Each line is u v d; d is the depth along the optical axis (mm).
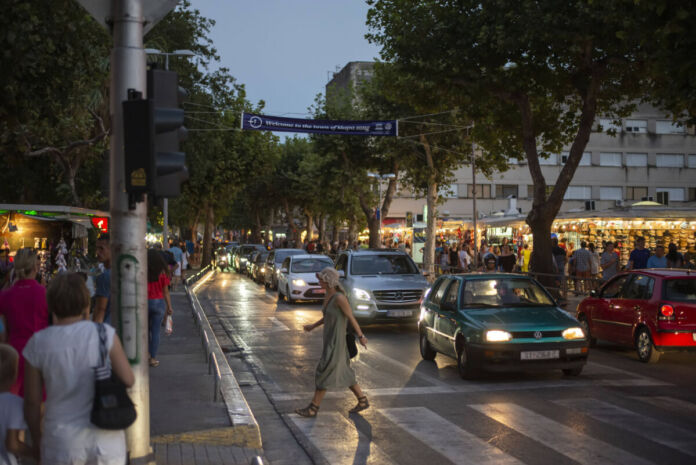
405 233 48469
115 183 4887
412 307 15586
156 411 7465
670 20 9742
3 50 10367
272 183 62781
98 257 8258
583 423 7305
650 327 11102
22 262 5824
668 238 29750
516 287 10875
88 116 22156
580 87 21141
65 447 3369
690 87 10406
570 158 20641
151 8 5004
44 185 29531
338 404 8391
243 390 9383
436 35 20875
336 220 61719
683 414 7695
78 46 12195
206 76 36062
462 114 25328
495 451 6320
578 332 9711
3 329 5660
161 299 10430
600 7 17250
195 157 35406
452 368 10852
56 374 3395
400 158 36594
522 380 9820
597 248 30078
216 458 5926
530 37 18234
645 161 68750
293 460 6215
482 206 67938
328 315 7812
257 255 36812
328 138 39688
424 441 6703
